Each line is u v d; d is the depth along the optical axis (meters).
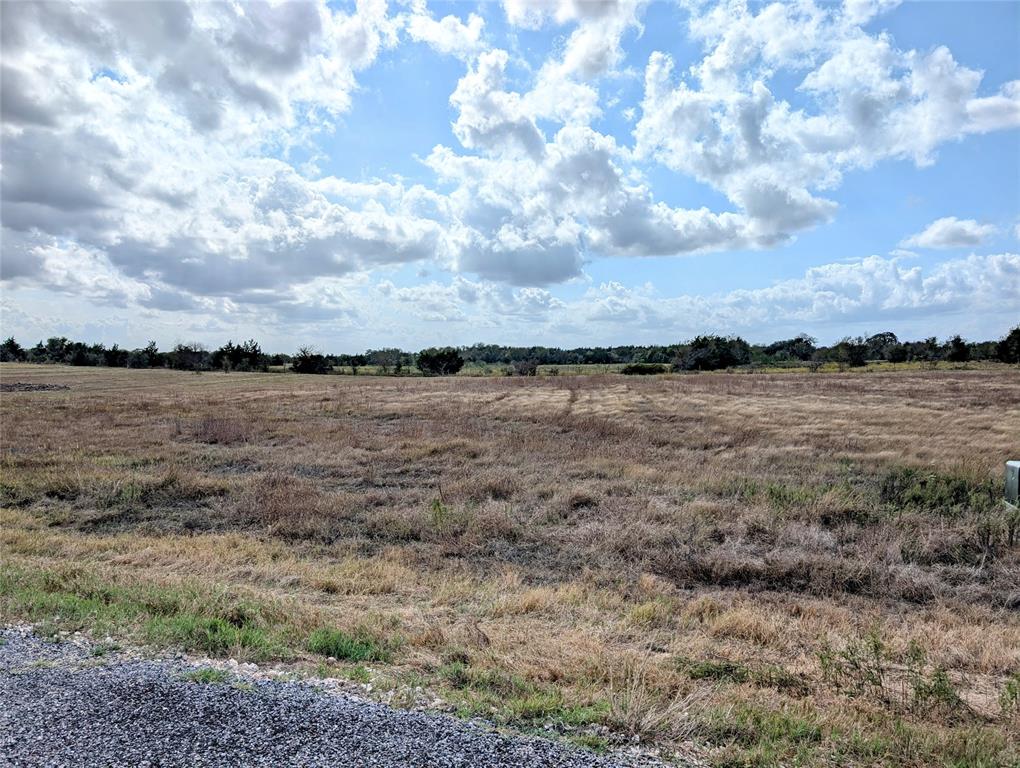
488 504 10.52
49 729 3.19
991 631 5.84
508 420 22.75
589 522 9.54
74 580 6.39
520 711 3.64
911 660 4.95
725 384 42.72
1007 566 7.52
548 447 16.11
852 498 10.20
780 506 9.91
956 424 20.16
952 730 3.74
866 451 15.52
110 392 40.53
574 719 3.55
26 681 3.80
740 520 9.12
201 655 4.45
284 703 3.54
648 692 4.03
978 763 3.26
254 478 12.95
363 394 35.53
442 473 13.55
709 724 3.54
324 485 12.73
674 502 10.57
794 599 6.83
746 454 15.16
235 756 2.95
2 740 3.07
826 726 3.70
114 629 4.91
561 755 3.09
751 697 4.15
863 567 7.31
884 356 81.38
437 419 22.91
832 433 18.39
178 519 10.48
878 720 3.87
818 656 4.79
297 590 6.88
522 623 5.79
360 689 3.91
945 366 67.81
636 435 18.20
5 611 5.32
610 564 7.88
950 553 7.92
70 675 3.92
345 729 3.25
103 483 12.12
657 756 3.18
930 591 6.89
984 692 4.55
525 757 3.04
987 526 8.25
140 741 3.07
